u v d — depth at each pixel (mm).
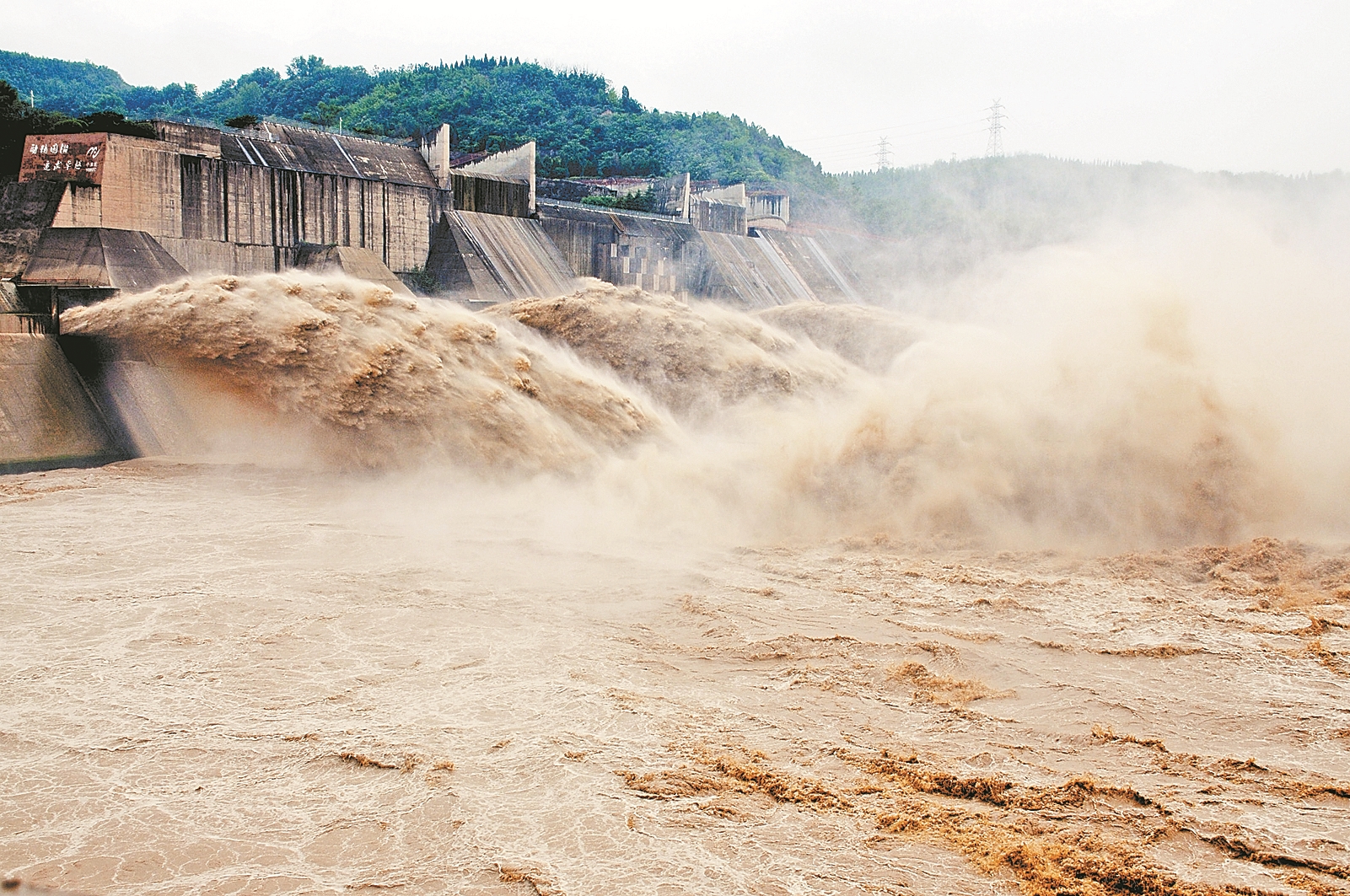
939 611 22906
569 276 89938
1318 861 12672
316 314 40812
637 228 106062
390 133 185875
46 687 17891
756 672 19219
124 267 56250
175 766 15047
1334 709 17547
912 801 14234
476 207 89312
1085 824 13594
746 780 14766
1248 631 21578
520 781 14656
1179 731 16672
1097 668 19500
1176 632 21500
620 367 48125
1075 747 16031
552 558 27266
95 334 42906
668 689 18281
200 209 65375
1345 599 23484
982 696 18016
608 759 15359
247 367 41125
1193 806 14047
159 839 13086
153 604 22625
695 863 12602
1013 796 14273
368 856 12750
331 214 74438
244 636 20672
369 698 17641
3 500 33500
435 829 13352
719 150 194250
